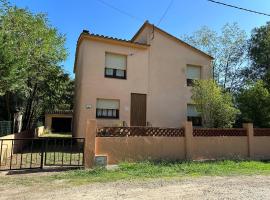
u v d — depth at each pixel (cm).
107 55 1703
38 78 1981
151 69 1809
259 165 1173
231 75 2725
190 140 1250
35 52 1738
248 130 1409
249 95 1596
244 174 982
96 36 1636
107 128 1102
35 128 2530
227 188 761
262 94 1552
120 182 827
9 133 1548
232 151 1351
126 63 1745
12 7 1634
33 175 911
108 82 1666
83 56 1625
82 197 659
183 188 756
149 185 789
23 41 1591
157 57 1839
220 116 1490
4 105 1920
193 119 1900
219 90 1569
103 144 1083
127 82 1720
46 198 649
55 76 2411
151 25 1848
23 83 1506
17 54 1227
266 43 2394
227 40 2731
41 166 998
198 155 1260
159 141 1192
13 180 838
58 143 1673
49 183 807
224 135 1351
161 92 1816
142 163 1094
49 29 1945
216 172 1005
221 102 1505
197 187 770
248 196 674
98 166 1034
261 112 1528
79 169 1009
